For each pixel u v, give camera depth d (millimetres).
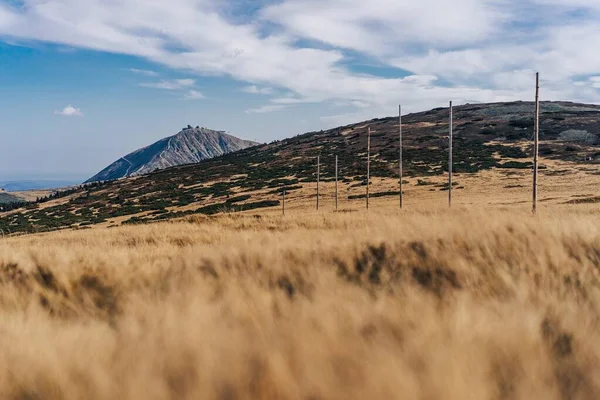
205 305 3762
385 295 3916
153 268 6711
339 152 142125
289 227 20188
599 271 5109
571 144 114688
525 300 3895
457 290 4324
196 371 2498
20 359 2863
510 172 89812
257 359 2537
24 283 6281
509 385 2396
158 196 117875
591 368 2600
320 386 2279
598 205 28734
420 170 99375
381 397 2199
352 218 18453
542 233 6441
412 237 7262
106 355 2846
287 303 3832
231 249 7102
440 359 2414
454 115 187250
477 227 7301
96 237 18797
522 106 186750
